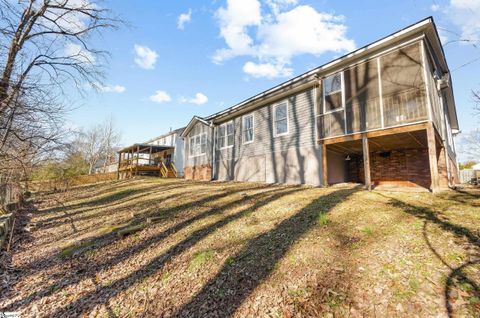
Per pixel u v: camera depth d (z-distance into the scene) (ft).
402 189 27.09
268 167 40.19
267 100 40.81
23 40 22.89
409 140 29.63
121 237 19.13
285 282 10.89
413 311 8.24
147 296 11.59
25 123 22.62
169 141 90.94
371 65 28.55
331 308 9.00
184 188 39.50
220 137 52.60
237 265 12.93
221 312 9.82
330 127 31.83
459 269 9.78
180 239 17.52
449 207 17.06
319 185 32.42
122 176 92.27
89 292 12.42
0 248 18.79
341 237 14.12
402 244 12.30
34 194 57.00
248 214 20.66
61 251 17.92
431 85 27.09
